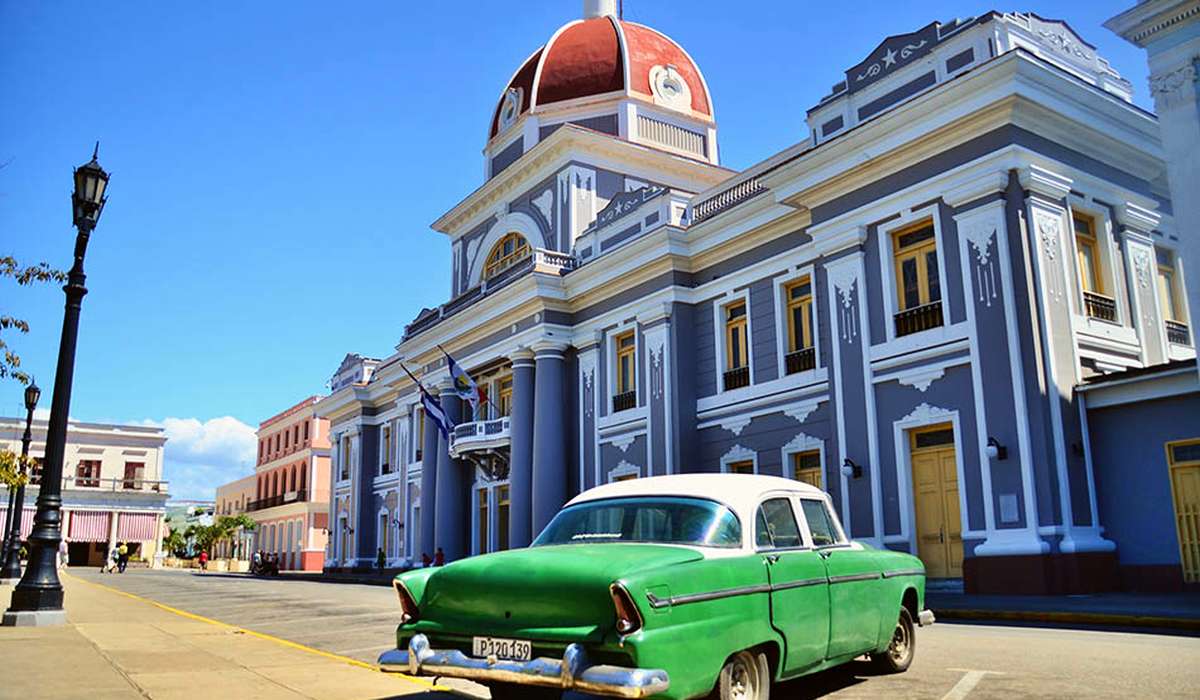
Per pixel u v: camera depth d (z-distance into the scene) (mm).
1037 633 10219
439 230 37000
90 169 12938
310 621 15039
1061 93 15883
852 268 18109
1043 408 14664
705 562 5410
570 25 35062
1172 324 18891
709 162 33438
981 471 15312
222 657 9688
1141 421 14656
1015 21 16422
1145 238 17781
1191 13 13859
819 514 6938
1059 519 14305
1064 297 15430
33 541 12633
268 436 68688
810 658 6195
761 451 21109
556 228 30156
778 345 20953
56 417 12844
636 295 24812
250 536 71500
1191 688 6602
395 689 7535
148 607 18203
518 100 34125
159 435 66062
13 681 7668
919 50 17328
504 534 29453
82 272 13055
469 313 29688
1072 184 16234
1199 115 13781
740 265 22406
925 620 7926
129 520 62906
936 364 16312
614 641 4852
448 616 5668
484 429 28672
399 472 38750
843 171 17984
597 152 30469
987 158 15711
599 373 25891
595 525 6324
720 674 5340
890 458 16984
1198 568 13750
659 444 23234
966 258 15961
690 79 34375
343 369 46031
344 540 43250
